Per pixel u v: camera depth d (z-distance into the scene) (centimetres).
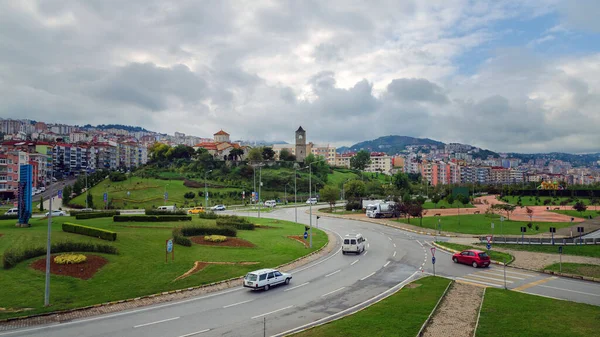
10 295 3042
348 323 2622
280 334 2511
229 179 15538
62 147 18275
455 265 4522
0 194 12438
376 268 4369
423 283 3669
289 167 18325
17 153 12950
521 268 4347
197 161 17212
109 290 3297
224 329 2608
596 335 2414
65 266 3619
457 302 3109
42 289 3203
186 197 12419
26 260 3684
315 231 6781
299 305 3111
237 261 4325
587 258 4784
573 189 16888
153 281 3559
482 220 8669
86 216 6550
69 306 2945
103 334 2512
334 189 10894
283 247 5216
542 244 5628
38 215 8256
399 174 15688
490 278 3931
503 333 2444
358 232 7094
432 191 16362
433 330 2523
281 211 10794
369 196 13812
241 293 3419
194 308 3025
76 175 18575
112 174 13838
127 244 4497
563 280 3859
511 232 7131
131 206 11194
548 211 11150
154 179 14412
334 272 4188
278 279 3641
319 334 2441
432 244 5878
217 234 5484
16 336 2464
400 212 9038
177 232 5050
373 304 3055
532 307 2952
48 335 2486
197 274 3797
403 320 2659
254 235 5919
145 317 2825
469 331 2506
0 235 4612
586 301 3177
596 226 7875
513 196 17000
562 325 2577
